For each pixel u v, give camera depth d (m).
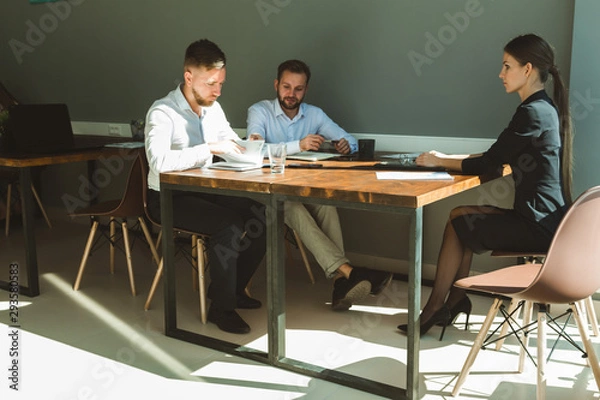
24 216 3.37
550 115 2.58
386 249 3.77
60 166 5.05
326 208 3.31
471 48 3.33
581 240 1.97
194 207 2.95
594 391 2.35
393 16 3.52
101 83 4.73
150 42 4.42
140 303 3.35
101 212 3.40
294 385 2.45
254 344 2.82
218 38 4.13
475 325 3.03
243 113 4.14
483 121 3.36
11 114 3.59
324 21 3.74
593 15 2.83
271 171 2.75
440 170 2.78
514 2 3.17
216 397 2.35
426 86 3.49
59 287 3.60
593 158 2.93
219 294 2.95
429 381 2.45
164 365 2.62
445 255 2.85
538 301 2.09
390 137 3.64
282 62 3.92
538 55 2.65
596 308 3.01
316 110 3.72
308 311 3.22
